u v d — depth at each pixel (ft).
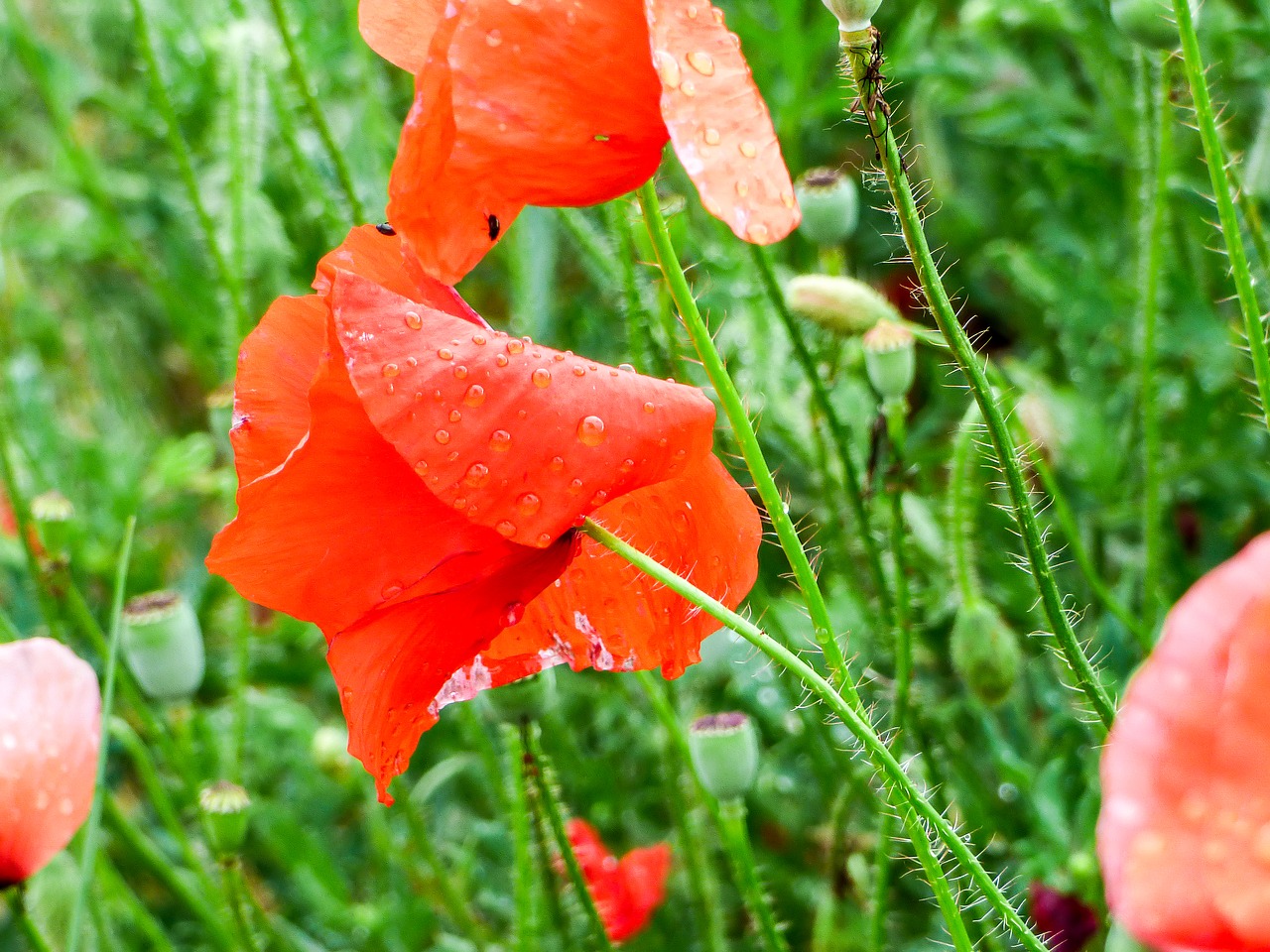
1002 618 2.28
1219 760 1.20
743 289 2.26
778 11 2.45
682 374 2.06
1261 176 2.17
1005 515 2.30
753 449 1.72
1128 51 2.38
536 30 1.69
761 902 1.98
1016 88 2.47
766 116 1.67
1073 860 2.05
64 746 1.85
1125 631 2.22
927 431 2.38
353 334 1.69
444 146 1.70
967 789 2.14
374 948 2.34
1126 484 2.29
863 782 2.12
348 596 1.72
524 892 2.05
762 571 2.35
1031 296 2.44
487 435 1.69
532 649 1.79
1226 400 2.31
